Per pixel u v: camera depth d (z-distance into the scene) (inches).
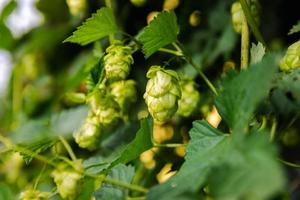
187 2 33.2
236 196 17.5
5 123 41.6
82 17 36.4
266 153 17.9
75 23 37.1
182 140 31.5
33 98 39.0
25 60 40.1
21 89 40.6
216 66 31.7
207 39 32.5
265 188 16.8
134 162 30.0
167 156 31.2
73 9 34.1
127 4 34.7
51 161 24.4
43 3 38.8
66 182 23.6
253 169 17.7
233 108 20.9
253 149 18.2
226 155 19.0
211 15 32.5
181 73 27.8
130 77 34.0
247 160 18.1
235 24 27.0
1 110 44.3
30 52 39.2
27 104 39.0
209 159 20.4
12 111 41.2
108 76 25.3
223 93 21.2
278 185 16.8
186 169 20.6
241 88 20.6
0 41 40.6
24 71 40.6
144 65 34.2
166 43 24.9
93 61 28.5
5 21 40.1
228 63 31.7
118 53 25.3
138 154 24.6
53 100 38.4
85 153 32.6
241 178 17.8
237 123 20.1
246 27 25.0
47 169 28.1
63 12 39.0
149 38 24.4
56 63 39.4
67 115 33.9
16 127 39.0
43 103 38.8
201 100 30.1
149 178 30.5
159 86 23.4
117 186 24.9
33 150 26.2
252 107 19.4
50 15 39.2
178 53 25.2
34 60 39.9
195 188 19.6
